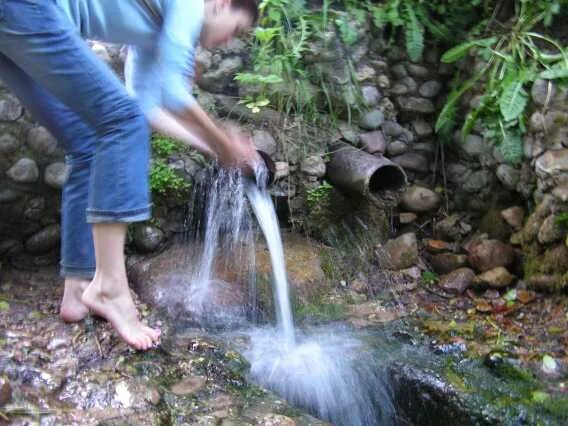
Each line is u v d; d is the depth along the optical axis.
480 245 3.03
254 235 2.98
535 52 3.03
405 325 2.69
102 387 2.02
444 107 3.28
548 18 3.07
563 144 2.82
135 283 2.80
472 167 3.35
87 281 2.37
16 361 2.11
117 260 2.12
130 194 1.99
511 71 3.04
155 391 2.03
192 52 1.91
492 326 2.65
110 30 2.03
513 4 3.35
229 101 3.18
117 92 1.94
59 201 2.89
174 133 2.27
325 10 3.26
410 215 3.35
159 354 2.24
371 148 3.35
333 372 2.35
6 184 2.79
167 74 1.88
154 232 2.96
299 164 3.16
